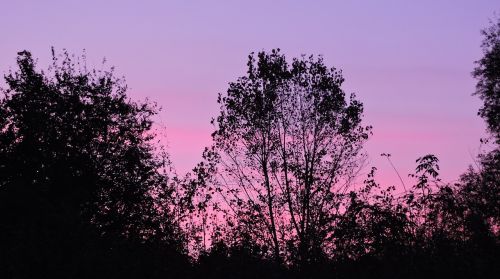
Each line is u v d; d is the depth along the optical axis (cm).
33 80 3244
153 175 3006
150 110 3403
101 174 3073
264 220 2448
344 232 1510
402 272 1429
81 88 3312
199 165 2630
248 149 3097
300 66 3219
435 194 1466
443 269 1400
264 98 3186
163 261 1967
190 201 2411
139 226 2442
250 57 3266
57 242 1761
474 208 1438
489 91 3756
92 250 1802
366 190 1534
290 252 1744
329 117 3142
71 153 3103
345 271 1513
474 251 1409
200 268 1917
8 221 1936
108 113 3300
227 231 2245
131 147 3228
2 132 3134
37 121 3153
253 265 1859
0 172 2995
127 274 1827
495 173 1495
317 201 2398
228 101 3238
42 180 2884
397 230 1456
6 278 1670
